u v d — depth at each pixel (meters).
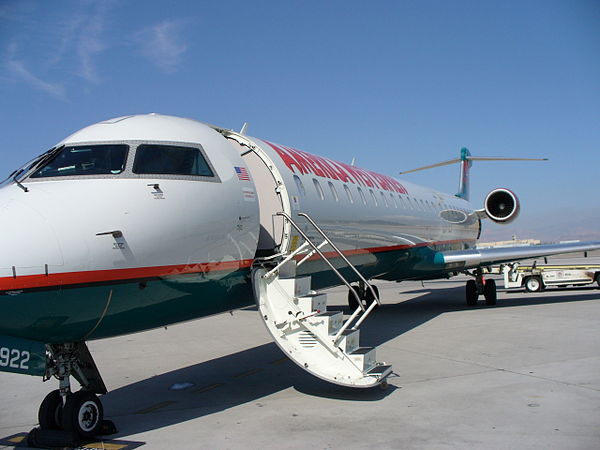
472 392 6.77
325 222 9.01
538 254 15.09
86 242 5.15
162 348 10.97
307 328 6.88
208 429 5.71
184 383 7.92
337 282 10.43
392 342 10.60
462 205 19.83
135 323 5.82
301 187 8.52
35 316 4.90
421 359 8.84
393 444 5.07
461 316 14.23
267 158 8.07
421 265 14.43
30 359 5.12
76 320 5.20
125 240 5.41
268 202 8.13
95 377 5.87
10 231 4.89
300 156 9.45
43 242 4.93
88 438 5.55
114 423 6.07
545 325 11.99
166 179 6.01
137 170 5.90
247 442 5.27
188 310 6.38
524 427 5.42
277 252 7.79
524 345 9.74
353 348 6.98
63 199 5.31
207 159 6.57
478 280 16.75
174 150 6.31
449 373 7.81
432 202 16.09
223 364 9.19
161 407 6.70
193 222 6.03
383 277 14.45
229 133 8.16
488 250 15.30
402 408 6.21
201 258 6.14
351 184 10.73
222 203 6.45
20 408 7.09
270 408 6.43
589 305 15.77
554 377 7.39
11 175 6.03
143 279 5.53
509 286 23.08
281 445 5.14
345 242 9.79
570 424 5.48
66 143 6.11
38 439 5.46
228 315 16.31
